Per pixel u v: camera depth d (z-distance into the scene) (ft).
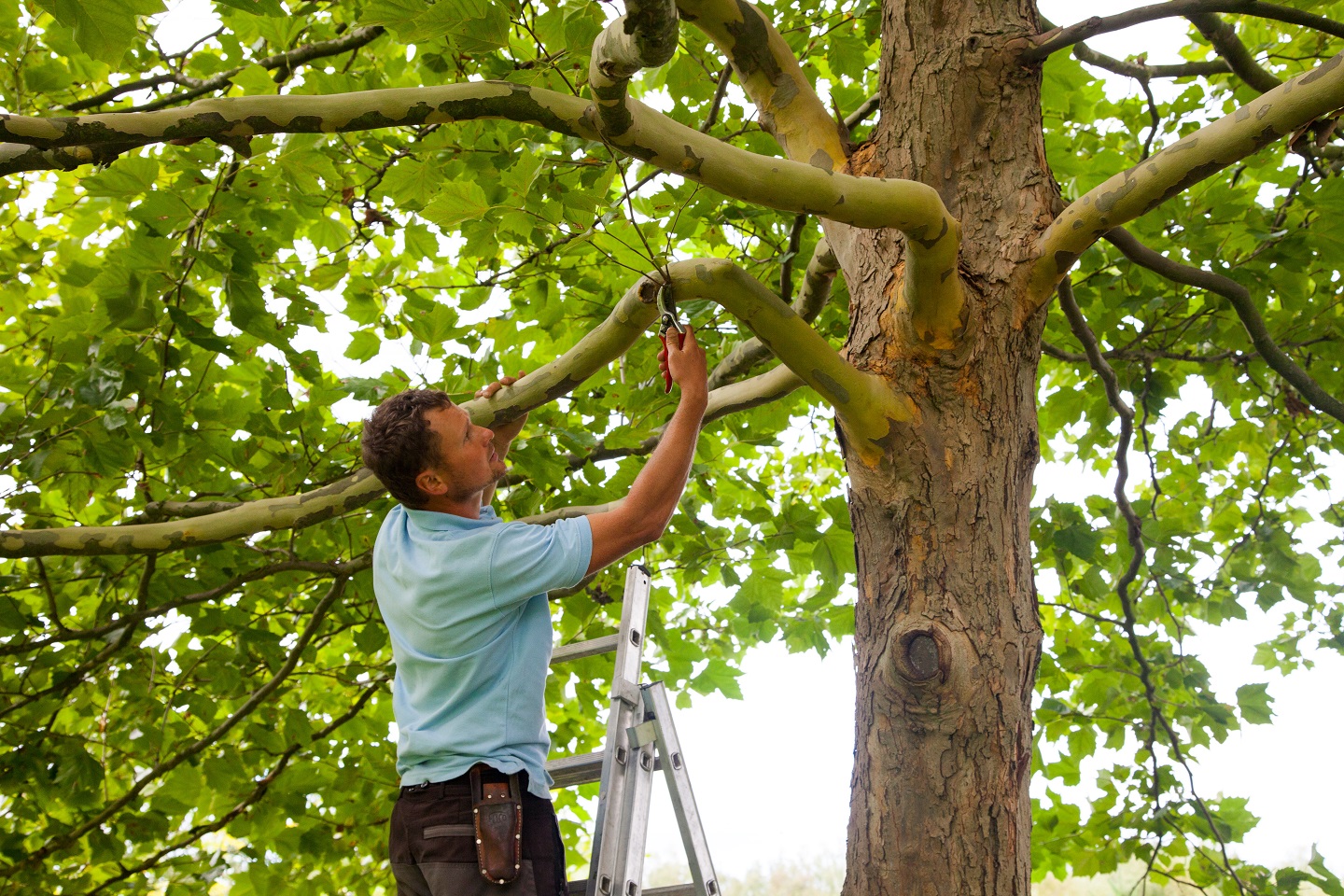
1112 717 17.66
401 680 6.77
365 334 14.14
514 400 8.19
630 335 7.69
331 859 16.96
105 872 17.24
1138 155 16.19
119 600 14.49
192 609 14.69
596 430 15.11
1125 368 16.06
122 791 18.58
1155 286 14.78
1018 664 6.86
